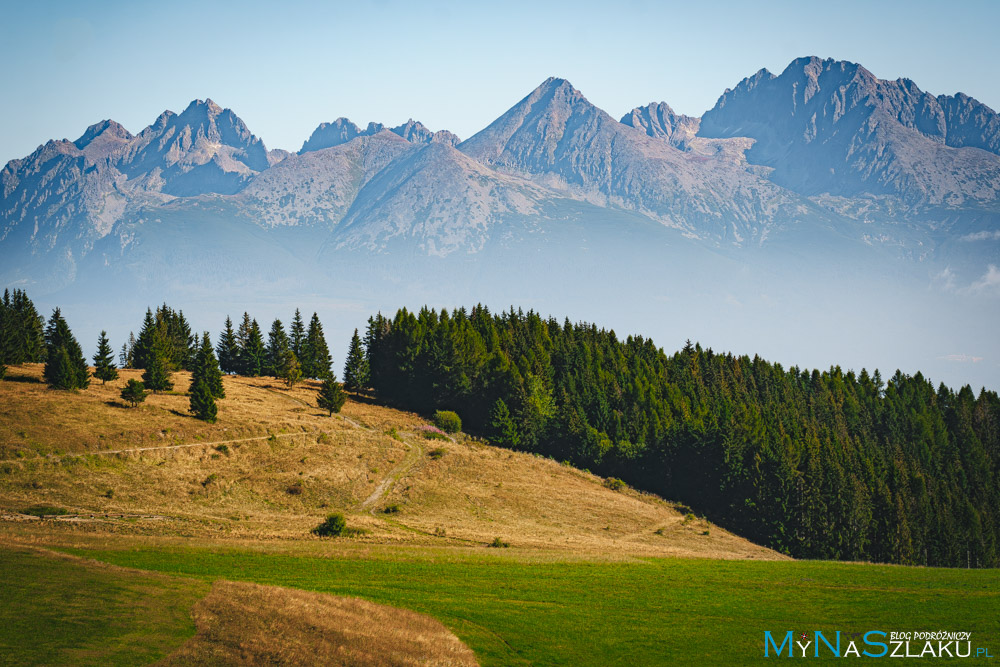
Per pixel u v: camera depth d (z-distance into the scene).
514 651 42.28
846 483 113.38
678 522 104.81
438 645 40.47
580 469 124.19
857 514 111.62
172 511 72.06
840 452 127.69
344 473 94.31
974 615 51.53
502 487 102.12
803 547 109.31
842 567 67.06
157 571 46.12
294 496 84.94
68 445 79.62
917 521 117.62
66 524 60.41
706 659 43.41
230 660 34.31
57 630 34.47
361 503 87.56
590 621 47.56
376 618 42.56
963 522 122.38
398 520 81.69
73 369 102.88
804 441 126.94
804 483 111.75
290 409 118.25
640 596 53.16
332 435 106.38
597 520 96.75
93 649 33.22
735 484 117.06
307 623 39.56
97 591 39.72
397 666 37.00
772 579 60.03
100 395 101.38
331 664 35.75
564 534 86.56
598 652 43.28
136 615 37.31
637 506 107.25
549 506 98.44
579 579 56.53
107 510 69.06
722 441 120.00
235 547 56.25
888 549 112.38
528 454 124.19
